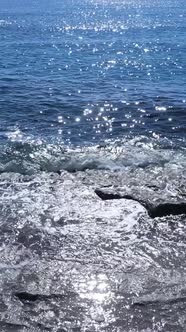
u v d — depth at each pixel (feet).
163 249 21.45
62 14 278.05
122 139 40.60
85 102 55.83
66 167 32.94
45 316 16.51
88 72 82.58
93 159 34.12
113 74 80.28
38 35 161.79
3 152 35.01
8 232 22.84
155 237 22.65
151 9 326.44
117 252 21.13
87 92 62.49
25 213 25.05
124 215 25.00
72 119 48.03
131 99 57.72
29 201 26.68
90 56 107.86
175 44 131.75
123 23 210.38
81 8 351.46
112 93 61.93
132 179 30.07
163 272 19.47
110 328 15.87
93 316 16.53
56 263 20.11
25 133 42.55
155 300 17.49
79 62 96.94
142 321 16.26
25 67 87.40
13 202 26.50
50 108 52.65
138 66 91.04
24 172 31.96
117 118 48.52
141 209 25.70
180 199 26.30
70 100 57.00
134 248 21.50
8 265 19.88
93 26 198.08
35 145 36.83
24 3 417.69
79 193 27.94
